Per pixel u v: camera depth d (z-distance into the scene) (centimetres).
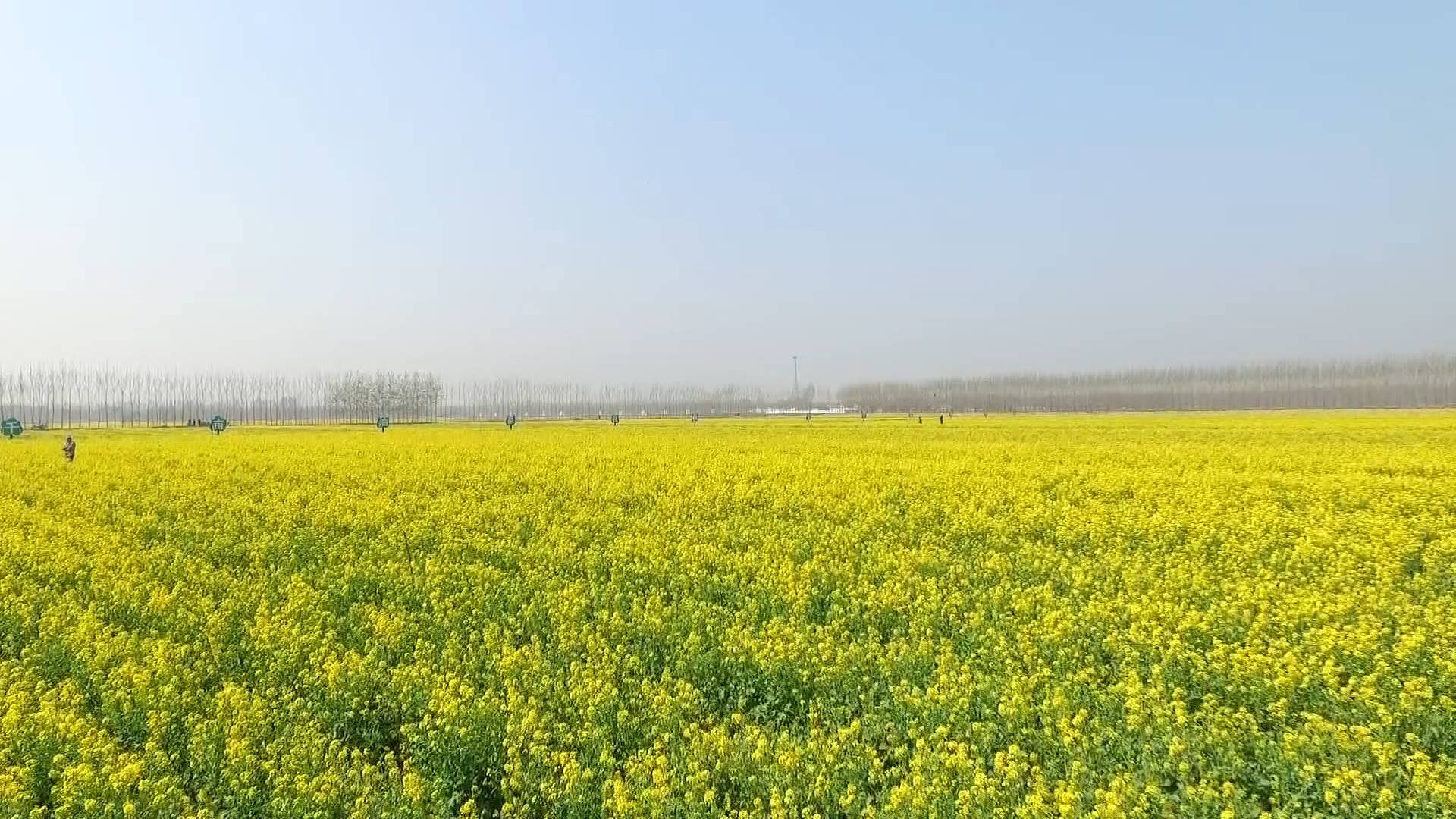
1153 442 4234
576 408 18475
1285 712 763
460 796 710
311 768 706
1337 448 3562
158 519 1902
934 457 3209
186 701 842
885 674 898
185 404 14000
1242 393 15425
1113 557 1371
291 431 6794
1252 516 1673
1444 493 2027
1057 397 16862
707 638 1020
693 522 1755
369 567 1384
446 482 2461
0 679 920
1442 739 713
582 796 654
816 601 1204
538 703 811
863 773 688
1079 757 686
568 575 1365
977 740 732
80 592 1310
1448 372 14838
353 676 887
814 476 2434
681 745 736
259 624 1041
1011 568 1323
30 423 12462
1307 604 1041
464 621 1107
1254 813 600
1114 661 923
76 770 682
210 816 642
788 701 877
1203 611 1105
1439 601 1108
